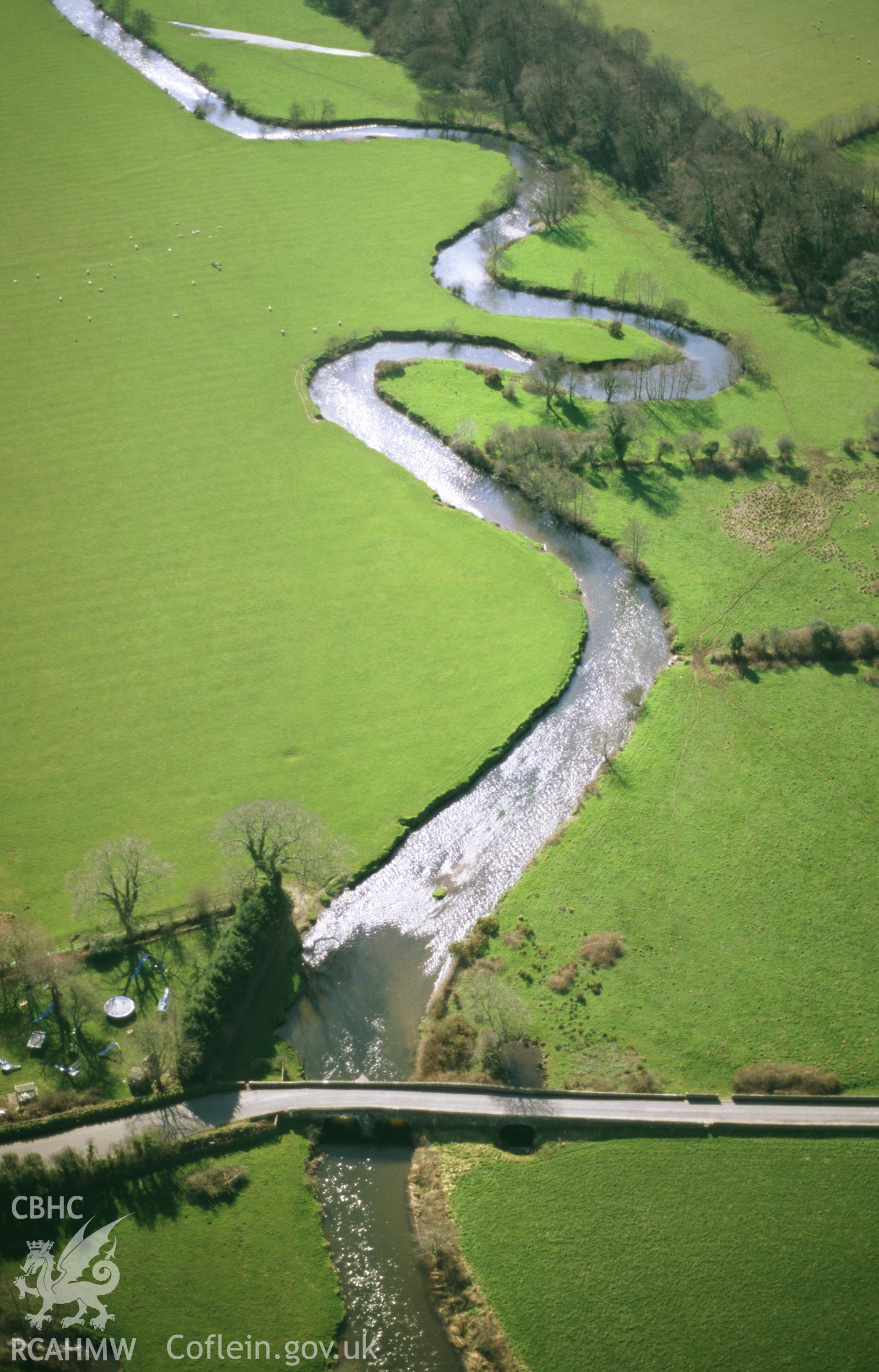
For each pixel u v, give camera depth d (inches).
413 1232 3690.9
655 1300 3494.1
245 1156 3833.7
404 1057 4153.5
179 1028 3991.1
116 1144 3762.3
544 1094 3944.4
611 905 4591.5
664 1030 4163.4
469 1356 3393.2
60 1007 4183.1
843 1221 3661.4
